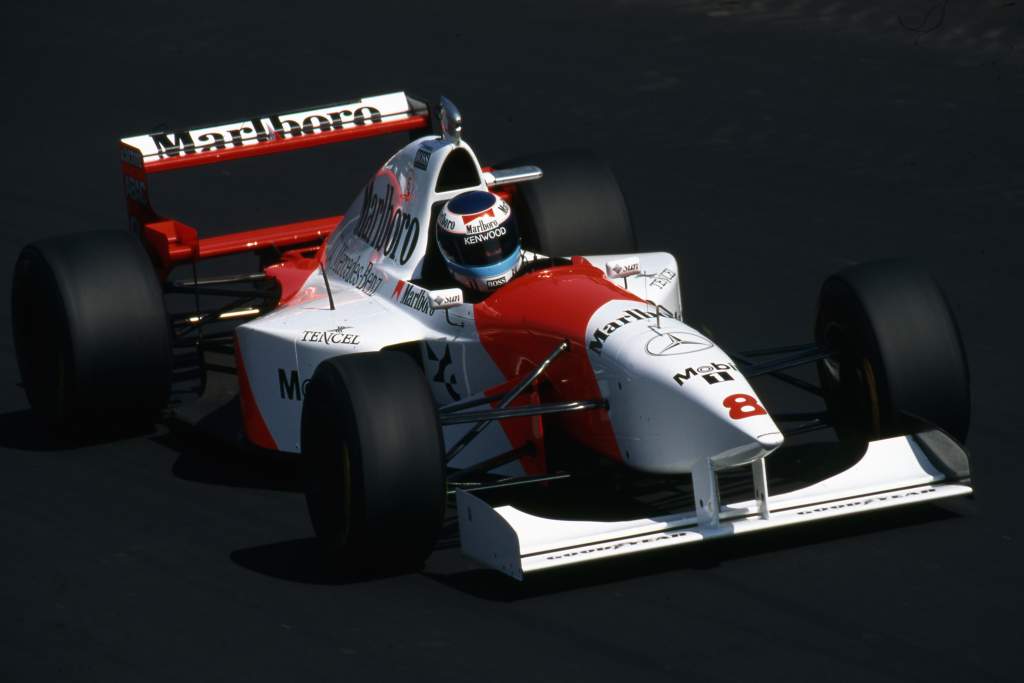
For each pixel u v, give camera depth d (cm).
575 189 3353
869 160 4950
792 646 2064
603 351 2364
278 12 7588
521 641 2112
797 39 6444
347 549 2297
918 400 2447
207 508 2675
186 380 3456
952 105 5447
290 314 2877
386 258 2892
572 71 6244
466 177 2841
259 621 2211
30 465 2925
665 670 2012
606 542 2217
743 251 4181
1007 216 4341
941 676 1970
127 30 7406
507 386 2545
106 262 2947
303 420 2391
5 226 4725
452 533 2517
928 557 2325
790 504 2306
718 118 5519
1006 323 3531
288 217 4722
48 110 6147
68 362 2898
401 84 6219
